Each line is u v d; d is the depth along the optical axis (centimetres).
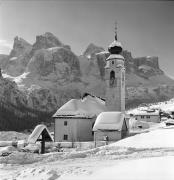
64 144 5791
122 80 8481
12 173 2211
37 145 4969
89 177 1786
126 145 4294
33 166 2709
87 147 5575
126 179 1641
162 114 15700
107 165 2322
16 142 5375
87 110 7412
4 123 19400
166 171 1816
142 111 15462
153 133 5056
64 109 7288
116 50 8656
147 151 3362
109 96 8444
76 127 6969
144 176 1692
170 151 3269
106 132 6425
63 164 2680
